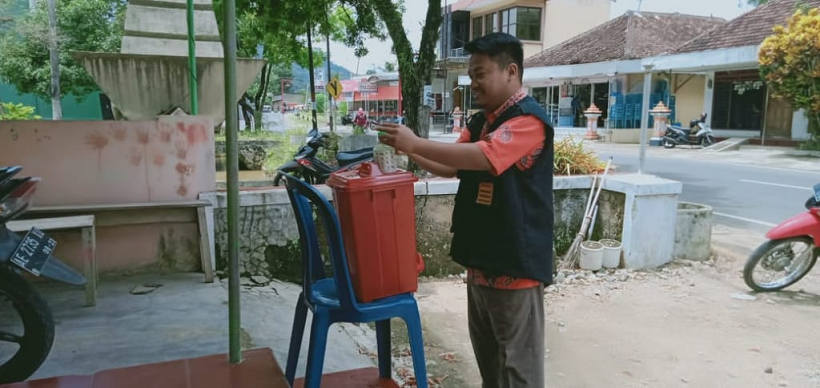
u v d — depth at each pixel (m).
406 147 1.92
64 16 13.71
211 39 7.02
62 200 4.18
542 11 27.53
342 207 2.15
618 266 5.53
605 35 23.06
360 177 2.12
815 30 12.75
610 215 5.73
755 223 7.29
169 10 6.95
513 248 2.05
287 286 4.66
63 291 4.08
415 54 6.95
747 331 4.15
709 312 4.52
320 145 7.83
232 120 2.08
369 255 2.16
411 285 2.26
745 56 14.99
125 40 6.75
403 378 3.41
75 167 4.18
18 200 2.82
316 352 2.17
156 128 4.32
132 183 4.31
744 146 16.95
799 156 14.48
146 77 6.65
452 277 5.45
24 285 2.70
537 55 25.97
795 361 3.66
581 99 23.92
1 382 2.71
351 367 3.38
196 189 4.48
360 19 8.19
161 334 3.41
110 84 6.52
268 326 3.72
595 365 3.64
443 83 31.52
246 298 4.16
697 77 20.44
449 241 5.45
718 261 5.75
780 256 4.85
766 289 4.93
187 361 2.38
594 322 4.33
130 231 4.38
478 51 2.05
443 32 31.12
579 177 5.81
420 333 2.25
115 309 3.77
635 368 3.60
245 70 7.11
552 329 4.21
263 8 9.41
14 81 13.98
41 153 4.10
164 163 4.37
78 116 17.73
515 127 1.96
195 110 5.85
